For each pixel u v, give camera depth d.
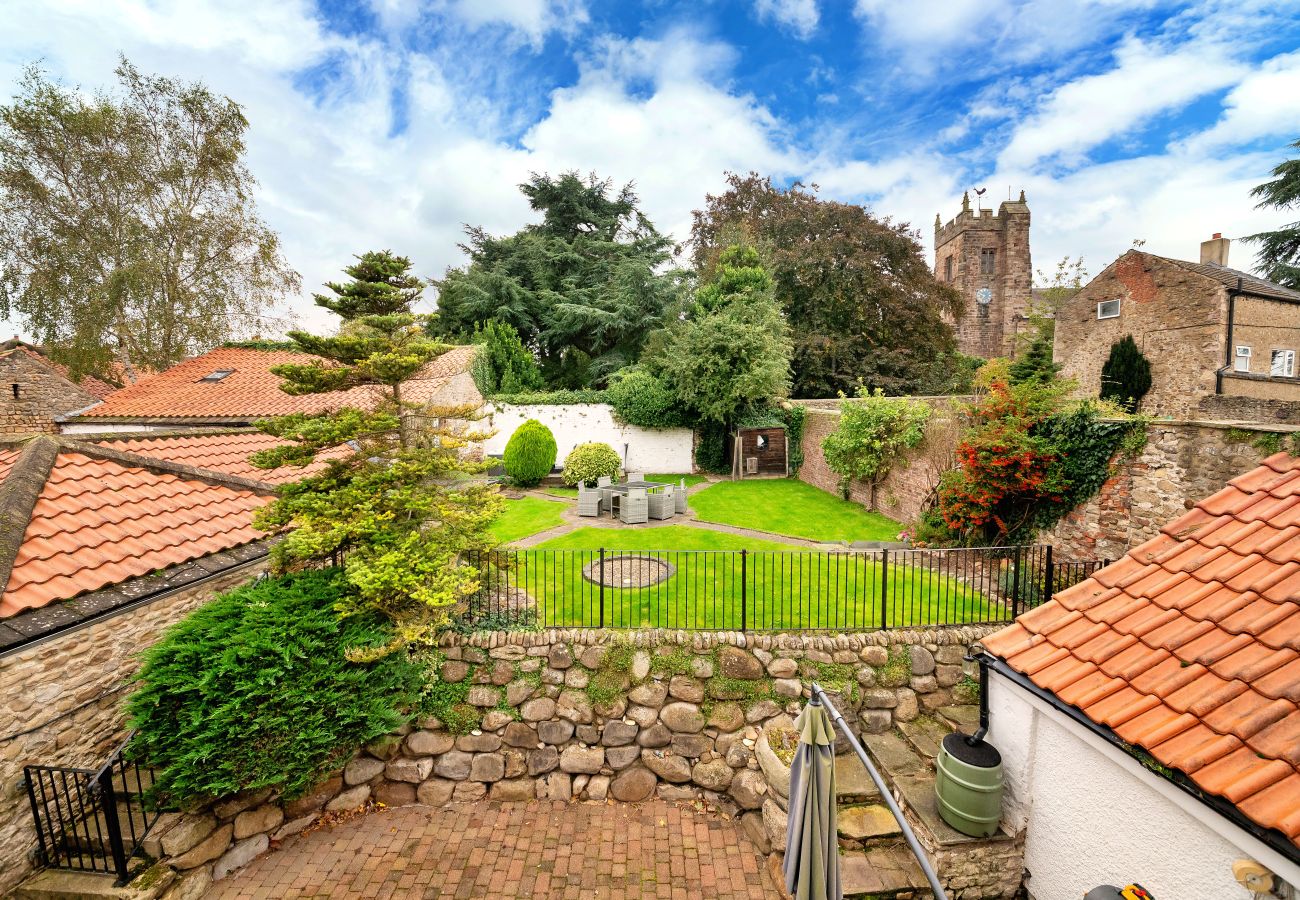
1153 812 3.76
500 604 8.10
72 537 5.95
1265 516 4.68
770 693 7.05
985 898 5.05
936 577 9.12
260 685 5.47
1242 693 3.44
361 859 5.95
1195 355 16.59
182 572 6.46
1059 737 4.56
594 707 6.98
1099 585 5.08
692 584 8.97
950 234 40.88
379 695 6.38
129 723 5.45
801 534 12.09
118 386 23.25
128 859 5.06
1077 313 20.23
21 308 17.72
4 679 4.81
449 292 29.83
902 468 12.94
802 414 19.42
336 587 6.80
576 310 27.52
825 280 26.17
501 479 17.92
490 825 6.48
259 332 21.75
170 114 19.47
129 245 18.45
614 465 17.52
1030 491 9.19
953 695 7.14
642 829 6.44
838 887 3.95
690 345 20.03
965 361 29.69
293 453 6.87
